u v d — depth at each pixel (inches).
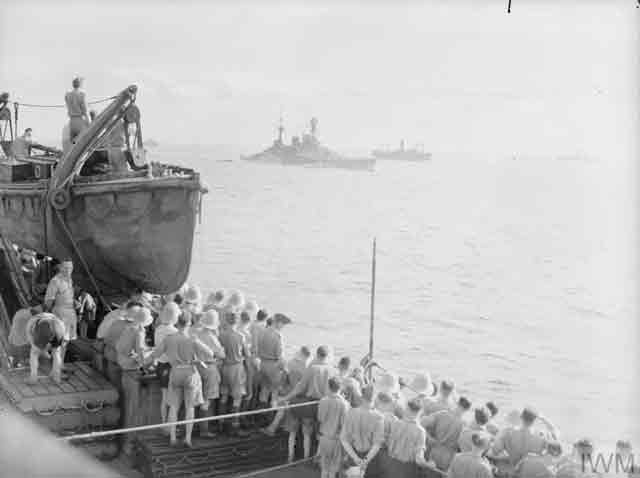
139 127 605.3
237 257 3533.5
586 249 4128.9
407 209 5994.1
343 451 399.5
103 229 590.2
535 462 344.5
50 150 810.8
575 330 2449.6
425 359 2066.9
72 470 121.3
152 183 570.3
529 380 1844.2
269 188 6702.8
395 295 2935.5
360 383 448.1
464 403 378.0
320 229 4758.9
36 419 452.4
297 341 2156.7
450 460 374.6
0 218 689.0
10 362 526.0
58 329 487.2
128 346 473.4
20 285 657.6
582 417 1553.9
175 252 591.2
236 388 463.8
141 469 444.8
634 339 2241.6
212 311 452.1
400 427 376.2
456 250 4212.6
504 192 7185.0
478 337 2336.4
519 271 3597.4
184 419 471.8
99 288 647.8
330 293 2906.0
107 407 474.6
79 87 623.5
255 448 456.1
